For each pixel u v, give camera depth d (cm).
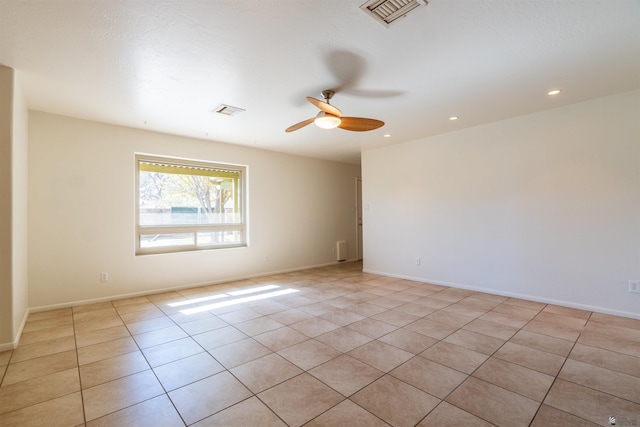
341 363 231
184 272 473
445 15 196
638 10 191
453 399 184
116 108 353
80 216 386
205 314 347
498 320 319
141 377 213
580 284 352
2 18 192
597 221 340
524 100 340
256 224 562
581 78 288
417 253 514
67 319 331
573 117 353
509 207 405
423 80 289
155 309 367
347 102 342
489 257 427
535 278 385
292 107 354
